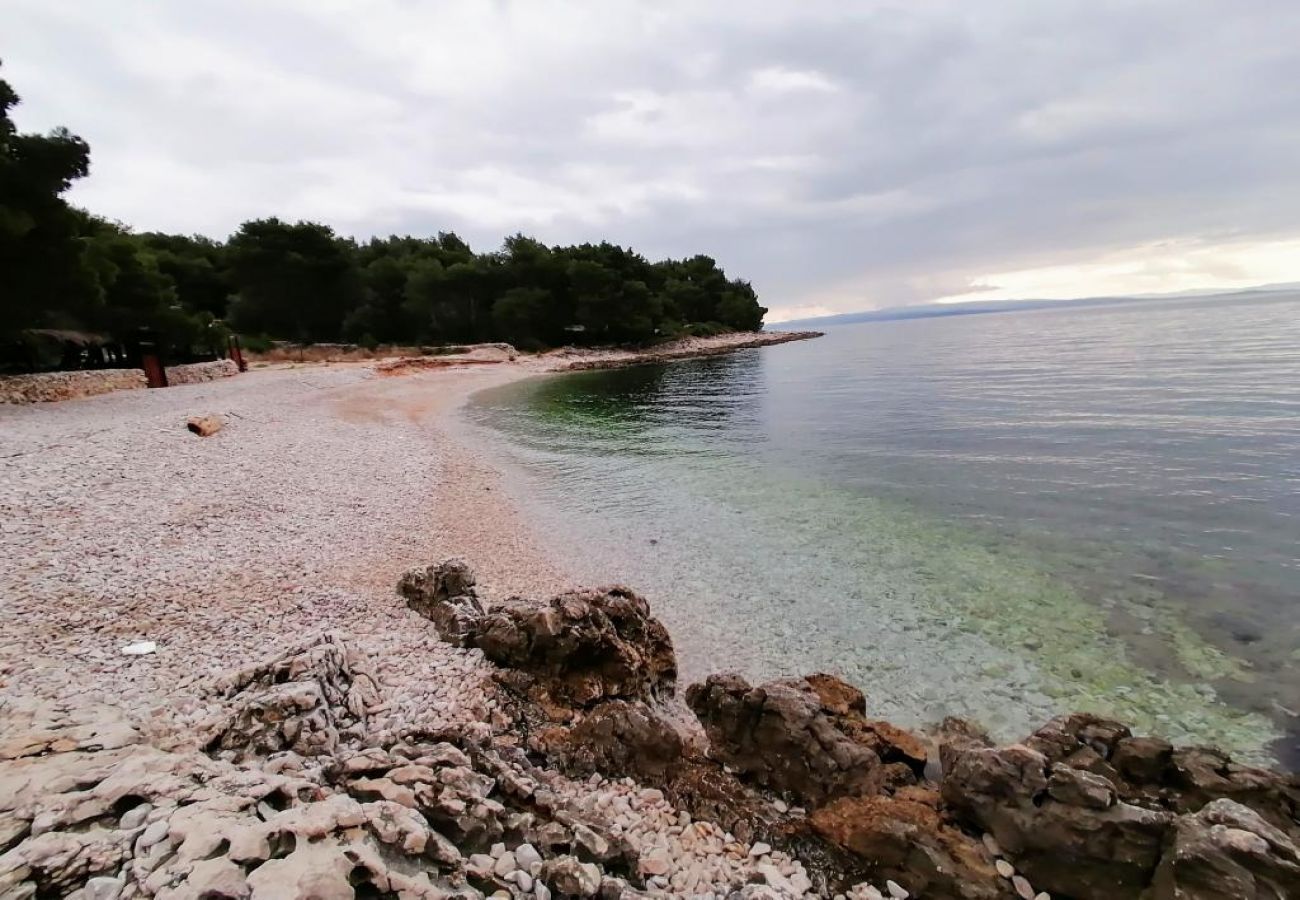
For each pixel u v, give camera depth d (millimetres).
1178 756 6996
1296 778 6656
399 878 4395
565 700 8859
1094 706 9008
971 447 23922
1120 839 5469
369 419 32812
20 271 26609
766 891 5461
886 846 6164
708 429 32469
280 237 70625
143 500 15352
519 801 6117
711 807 6918
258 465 20078
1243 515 14930
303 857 4309
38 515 13398
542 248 92812
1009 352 64375
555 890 4988
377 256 94250
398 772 5801
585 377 63875
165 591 11008
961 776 6422
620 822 6516
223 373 43312
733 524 17281
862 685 9828
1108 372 40625
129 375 33531
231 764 5875
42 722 6234
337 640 8734
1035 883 5703
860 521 17000
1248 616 10930
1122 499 16781
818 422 32562
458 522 17172
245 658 9023
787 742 7465
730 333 122812
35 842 4164
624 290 91500
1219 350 47062
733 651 10961
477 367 66375
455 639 10211
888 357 71562
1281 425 22031
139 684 7930
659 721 7887
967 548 14758
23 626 9172
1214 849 5035
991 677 9859
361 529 15742
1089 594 12141
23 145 25859
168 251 74125
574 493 20688
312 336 77438
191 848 4227
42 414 24375
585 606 9625
